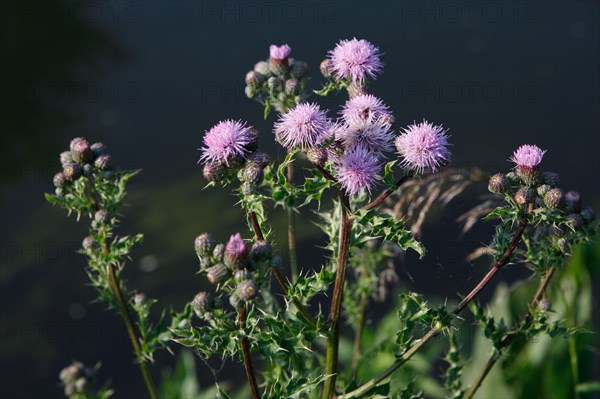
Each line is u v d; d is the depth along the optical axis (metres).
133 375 0.91
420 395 0.57
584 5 1.57
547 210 0.54
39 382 0.90
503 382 0.74
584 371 0.74
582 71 1.37
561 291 0.72
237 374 0.89
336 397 0.56
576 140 1.20
